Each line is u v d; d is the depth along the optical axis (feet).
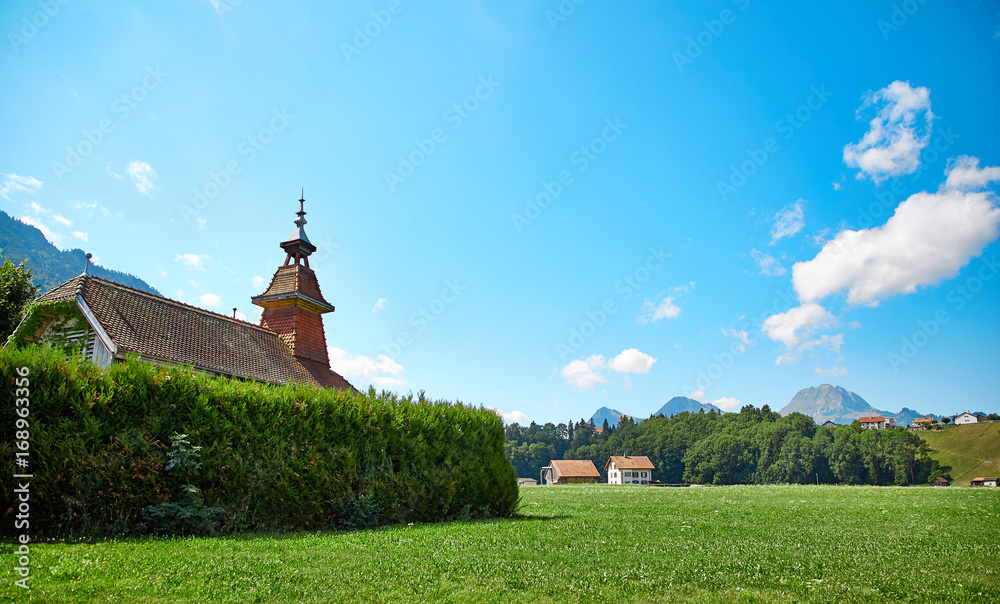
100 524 41.24
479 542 41.70
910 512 69.41
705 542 42.78
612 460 533.96
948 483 419.33
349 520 54.75
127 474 42.98
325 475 54.90
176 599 23.95
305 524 52.29
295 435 54.75
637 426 635.25
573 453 643.86
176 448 45.50
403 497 61.31
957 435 514.27
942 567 32.63
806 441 455.63
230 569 29.53
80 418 42.29
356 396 63.26
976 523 56.49
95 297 74.28
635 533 48.39
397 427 63.77
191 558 32.04
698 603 24.84
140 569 28.66
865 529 51.78
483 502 69.26
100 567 28.32
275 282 116.06
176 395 47.88
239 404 51.52
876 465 436.76
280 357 98.99
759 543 42.19
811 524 56.49
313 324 115.03
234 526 47.67
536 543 41.37
